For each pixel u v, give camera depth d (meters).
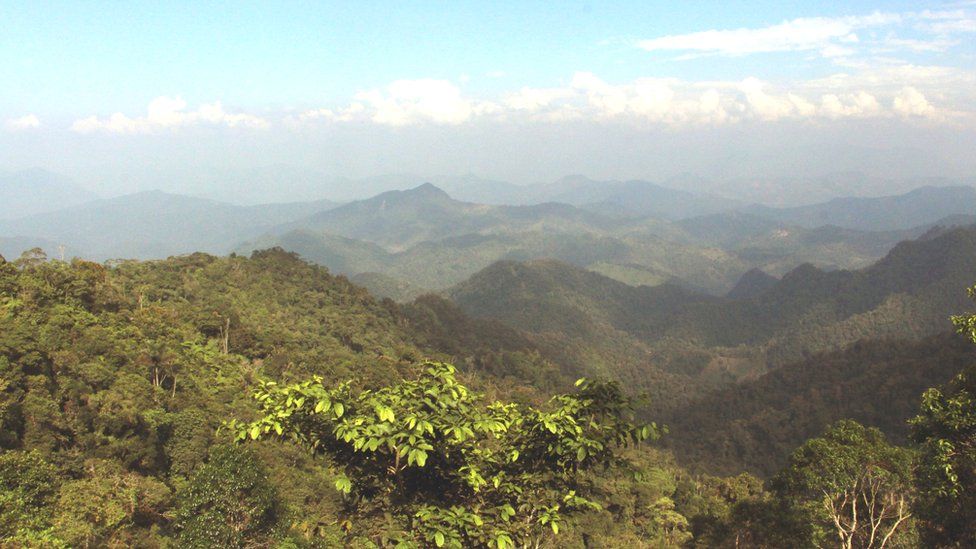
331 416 6.51
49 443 28.19
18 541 20.11
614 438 6.60
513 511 6.56
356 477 6.90
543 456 6.96
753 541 21.88
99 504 24.78
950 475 11.69
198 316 65.56
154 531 26.48
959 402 11.78
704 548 26.12
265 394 7.01
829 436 18.05
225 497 22.69
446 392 6.85
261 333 70.62
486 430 6.62
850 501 17.77
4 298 42.81
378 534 6.61
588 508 7.25
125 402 34.72
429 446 5.96
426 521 6.27
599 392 6.84
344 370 64.06
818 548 18.22
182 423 34.78
